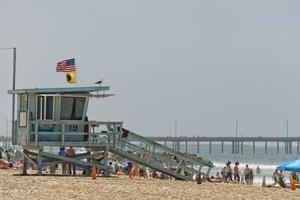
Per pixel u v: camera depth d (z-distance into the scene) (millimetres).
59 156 45469
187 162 52656
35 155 46219
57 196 30031
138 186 36812
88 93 45000
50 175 45000
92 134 44906
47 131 44375
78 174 49438
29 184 35656
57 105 44500
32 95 44219
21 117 44594
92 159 46500
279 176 56375
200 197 32188
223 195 33750
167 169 47250
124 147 46750
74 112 44906
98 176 45469
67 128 44688
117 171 62344
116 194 31781
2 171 52750
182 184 40562
